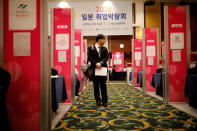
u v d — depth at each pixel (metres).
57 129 1.91
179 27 3.52
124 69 11.20
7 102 1.69
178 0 9.37
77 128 1.94
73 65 3.54
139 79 6.23
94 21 7.65
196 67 3.18
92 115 2.51
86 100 3.81
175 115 2.50
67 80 3.52
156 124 2.08
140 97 4.20
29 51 1.71
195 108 2.93
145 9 9.70
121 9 7.69
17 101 1.70
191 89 2.90
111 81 10.10
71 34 3.55
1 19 1.71
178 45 3.51
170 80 3.49
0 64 1.69
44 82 1.70
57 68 3.54
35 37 1.71
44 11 1.72
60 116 2.47
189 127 1.97
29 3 1.72
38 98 1.70
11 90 1.69
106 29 7.66
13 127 1.69
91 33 7.64
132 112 2.68
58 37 3.56
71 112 2.71
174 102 3.45
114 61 11.45
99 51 3.07
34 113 1.69
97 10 7.65
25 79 1.70
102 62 3.00
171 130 1.87
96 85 3.13
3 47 1.71
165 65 3.50
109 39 11.39
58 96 2.71
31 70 1.70
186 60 3.51
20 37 1.71
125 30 7.68
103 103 3.13
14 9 1.71
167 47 3.51
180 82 3.48
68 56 3.55
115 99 3.92
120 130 1.87
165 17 3.50
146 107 3.05
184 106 3.15
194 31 8.58
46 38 1.72
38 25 1.72
